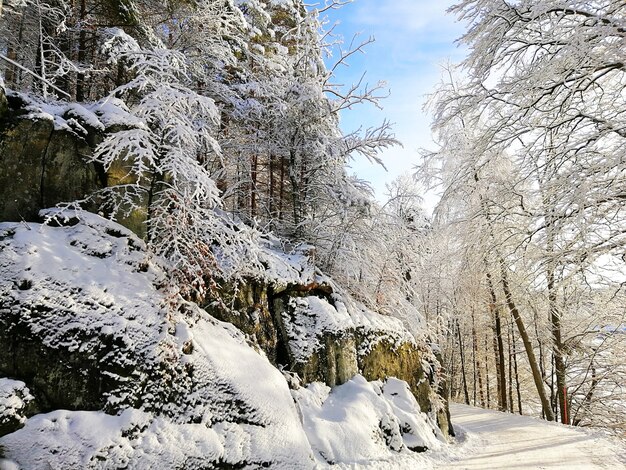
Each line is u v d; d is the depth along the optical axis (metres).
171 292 5.06
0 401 3.61
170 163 5.42
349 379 7.55
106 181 5.70
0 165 4.87
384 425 7.09
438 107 10.32
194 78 9.63
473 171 10.06
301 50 10.22
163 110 5.78
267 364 5.79
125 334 4.47
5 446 3.50
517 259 9.86
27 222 4.90
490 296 17.67
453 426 11.20
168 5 9.48
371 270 9.73
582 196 7.23
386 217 9.84
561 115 7.87
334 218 10.02
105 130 5.80
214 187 5.64
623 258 7.75
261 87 9.47
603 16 6.94
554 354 15.35
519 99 8.51
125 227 5.61
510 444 9.28
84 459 3.65
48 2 7.95
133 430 4.04
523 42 8.29
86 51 9.25
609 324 13.89
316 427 6.01
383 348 8.72
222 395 4.83
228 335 5.69
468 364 26.50
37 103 5.69
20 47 9.07
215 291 6.08
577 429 11.52
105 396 4.12
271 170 11.20
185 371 4.71
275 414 5.10
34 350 3.99
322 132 9.52
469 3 8.84
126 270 5.04
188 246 5.49
